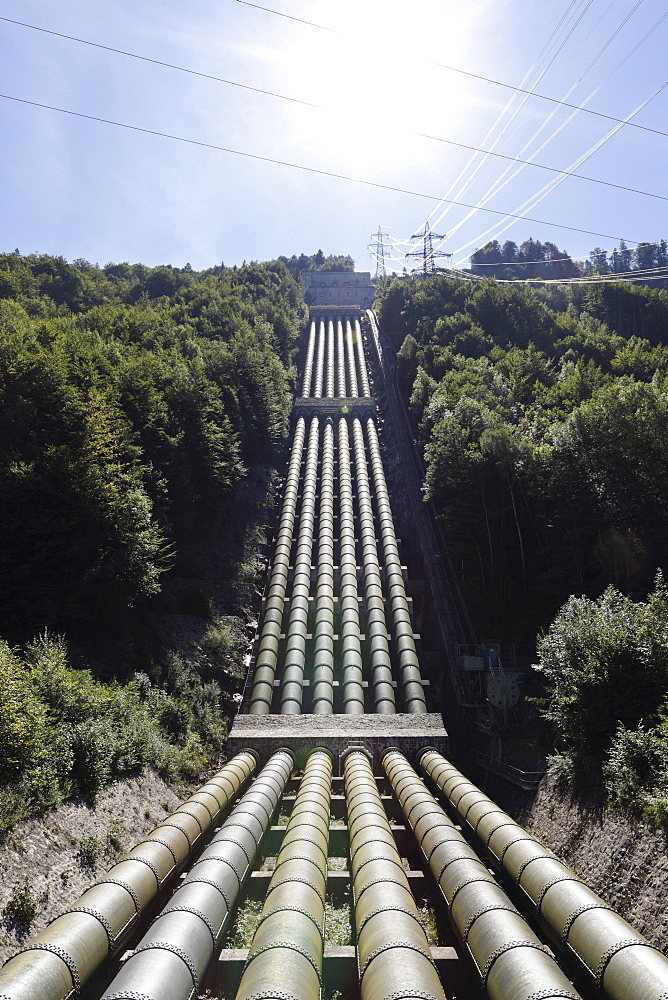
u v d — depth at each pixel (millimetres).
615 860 21328
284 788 32406
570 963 14094
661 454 39688
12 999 10977
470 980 16172
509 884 19156
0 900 16094
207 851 20188
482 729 39844
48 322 59062
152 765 30141
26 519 34531
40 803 20312
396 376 103375
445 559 57469
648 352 84250
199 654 44188
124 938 15875
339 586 55656
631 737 23141
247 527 63375
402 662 45469
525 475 48156
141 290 142875
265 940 13406
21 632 32719
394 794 31125
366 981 12703
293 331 121250
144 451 48062
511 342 99062
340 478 73062
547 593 44844
